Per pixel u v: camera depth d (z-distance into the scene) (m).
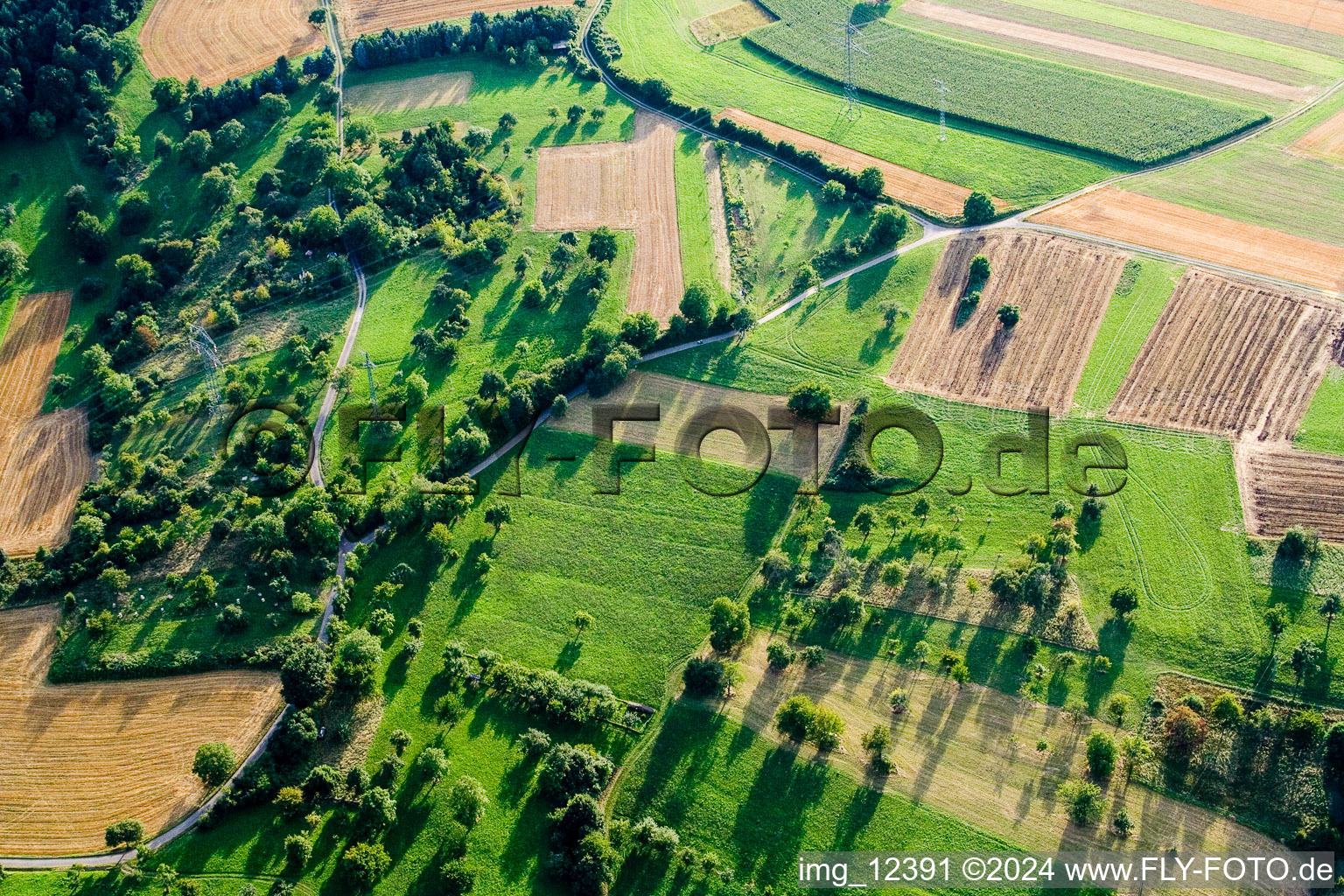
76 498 156.00
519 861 119.94
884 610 141.12
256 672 134.75
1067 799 121.44
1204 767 123.44
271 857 119.06
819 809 123.06
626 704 133.50
